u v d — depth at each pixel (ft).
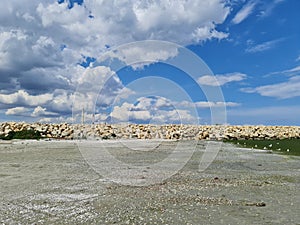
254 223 25.48
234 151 82.38
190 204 30.89
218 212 28.32
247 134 131.44
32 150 78.54
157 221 25.98
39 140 107.65
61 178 43.93
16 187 38.27
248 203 31.17
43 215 27.61
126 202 31.63
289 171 51.06
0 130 121.08
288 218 26.68
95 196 34.01
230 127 145.07
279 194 35.06
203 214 27.73
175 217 26.96
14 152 74.95
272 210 28.99
